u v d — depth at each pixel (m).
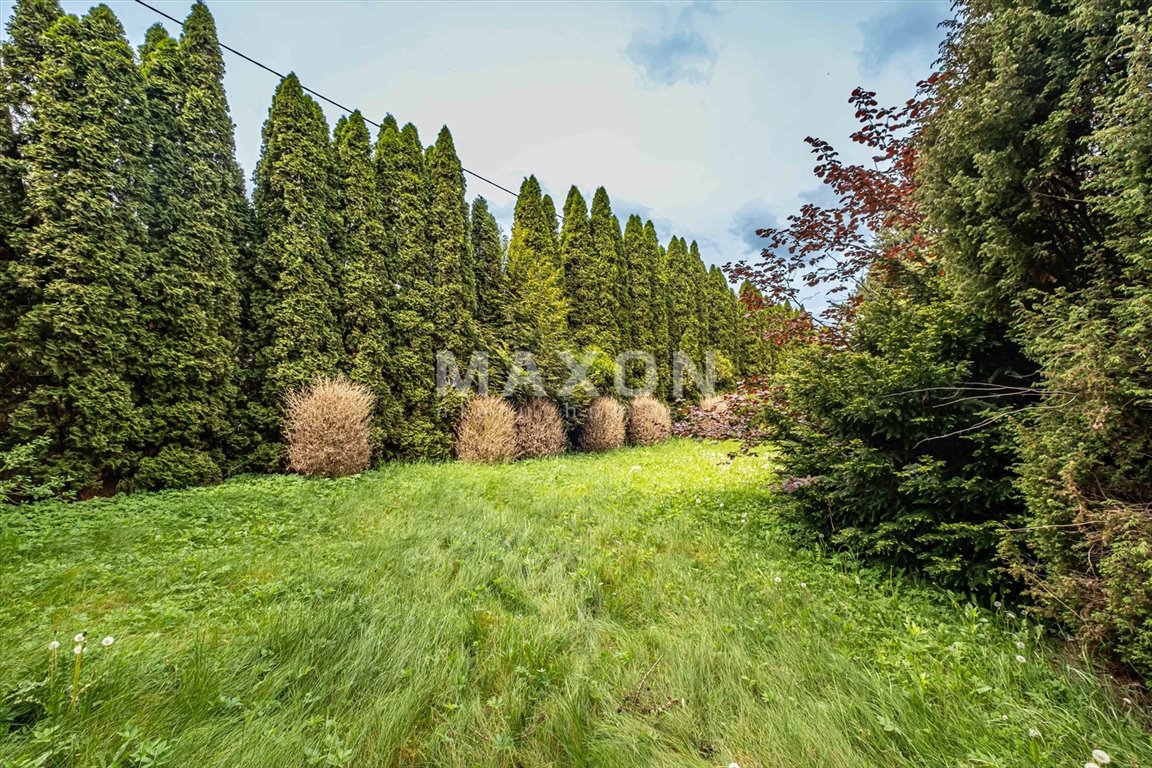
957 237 2.52
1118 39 1.71
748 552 3.40
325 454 6.22
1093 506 1.81
